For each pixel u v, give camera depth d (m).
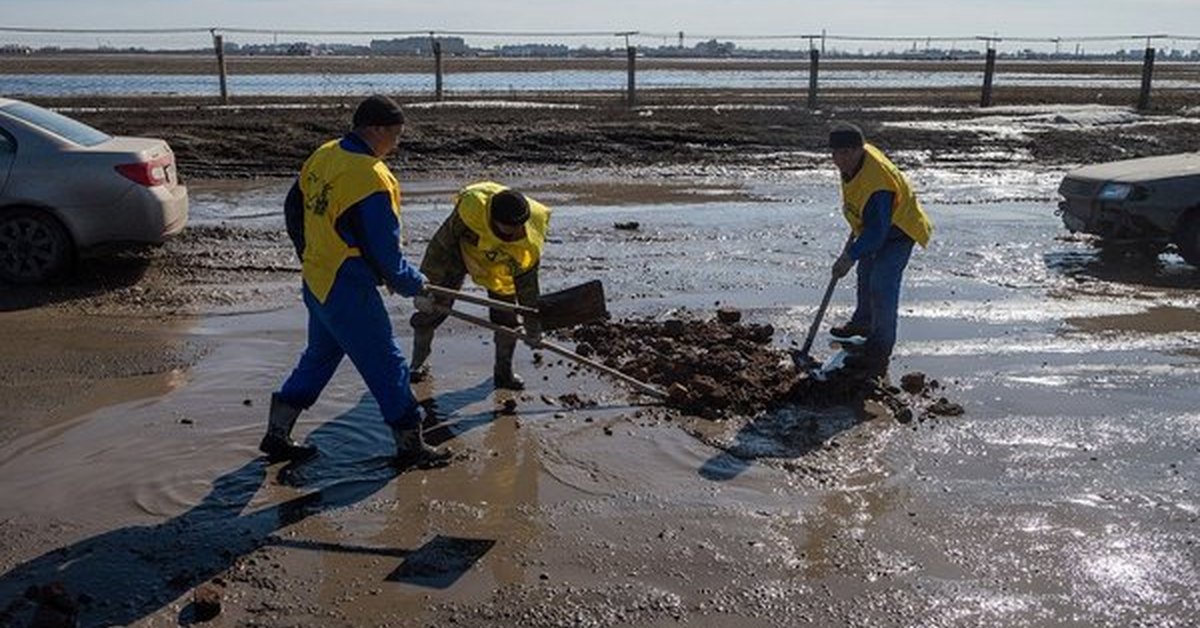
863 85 40.66
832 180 16.22
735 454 5.70
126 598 4.27
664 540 4.76
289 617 4.15
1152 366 7.22
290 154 17.03
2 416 6.13
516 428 6.04
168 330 7.86
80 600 4.24
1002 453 5.73
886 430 6.04
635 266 9.99
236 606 4.23
